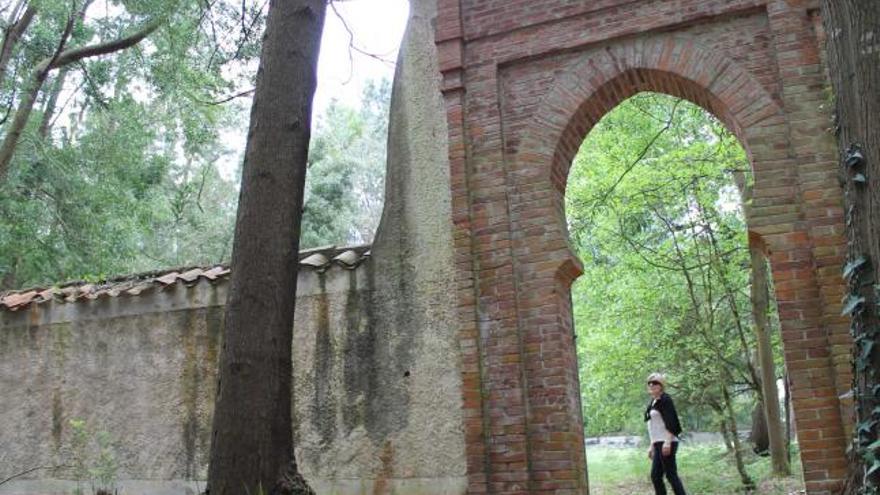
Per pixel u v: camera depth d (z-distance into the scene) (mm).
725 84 7387
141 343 8844
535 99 8008
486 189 7895
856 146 5324
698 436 23859
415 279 7965
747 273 15281
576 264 7805
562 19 7996
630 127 14172
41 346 9281
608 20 7832
